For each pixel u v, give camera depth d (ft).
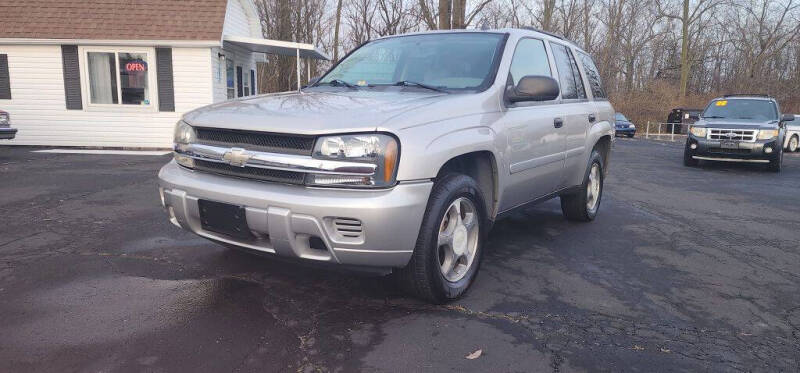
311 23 115.65
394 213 9.61
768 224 21.17
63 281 12.18
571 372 8.88
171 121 45.19
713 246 17.28
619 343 9.99
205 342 9.41
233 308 10.88
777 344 10.23
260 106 11.31
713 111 44.62
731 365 9.33
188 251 14.57
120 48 44.04
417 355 9.23
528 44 15.31
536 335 10.18
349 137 9.72
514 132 13.16
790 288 13.46
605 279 13.58
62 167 31.83
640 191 28.94
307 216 9.61
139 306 10.86
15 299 11.11
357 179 9.70
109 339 9.42
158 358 8.81
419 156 9.98
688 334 10.52
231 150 10.52
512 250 15.94
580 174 17.93
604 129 19.22
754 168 43.98
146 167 32.55
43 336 9.47
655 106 120.88
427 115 10.73
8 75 44.04
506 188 13.21
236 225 10.41
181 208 11.25
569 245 16.70
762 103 43.78
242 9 57.31
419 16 80.23
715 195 28.45
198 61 44.68
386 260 9.98
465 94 12.41
